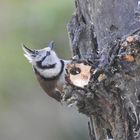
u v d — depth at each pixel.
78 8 10.69
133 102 9.46
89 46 10.41
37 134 22.16
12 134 22.33
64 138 21.78
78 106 9.87
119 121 9.62
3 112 21.94
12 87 21.02
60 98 12.30
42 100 21.98
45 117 22.08
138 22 9.56
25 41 20.08
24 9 20.25
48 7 19.34
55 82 12.23
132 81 9.45
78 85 9.69
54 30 19.48
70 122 21.80
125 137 9.58
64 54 19.59
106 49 9.69
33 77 20.84
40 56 12.38
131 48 9.35
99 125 10.11
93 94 9.67
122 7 9.70
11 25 20.61
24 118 22.23
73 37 10.84
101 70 9.53
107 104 9.68
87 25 10.45
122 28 9.70
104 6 9.88
